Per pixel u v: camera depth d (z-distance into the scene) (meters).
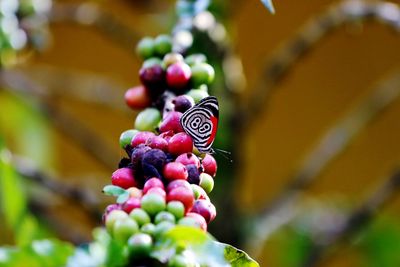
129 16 1.77
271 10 0.89
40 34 1.23
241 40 2.24
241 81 1.26
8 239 1.37
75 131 1.48
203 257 0.85
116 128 2.28
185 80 0.92
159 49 0.95
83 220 1.93
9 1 1.21
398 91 1.48
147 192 0.85
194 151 0.89
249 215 1.38
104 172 2.28
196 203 0.86
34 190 1.35
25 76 1.54
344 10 1.24
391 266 1.61
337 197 1.99
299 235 1.58
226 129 1.24
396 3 1.80
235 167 1.25
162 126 0.89
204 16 1.13
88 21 1.41
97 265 0.87
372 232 1.60
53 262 0.90
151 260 0.84
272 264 1.93
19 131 1.44
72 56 2.27
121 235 0.84
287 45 1.29
